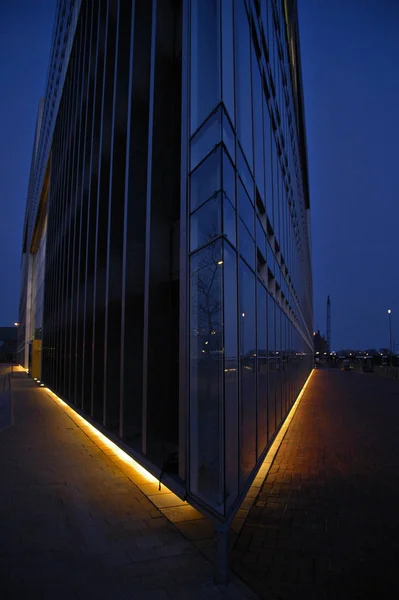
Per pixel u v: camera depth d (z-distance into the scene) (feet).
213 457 15.48
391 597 11.82
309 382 118.01
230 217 18.01
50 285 81.15
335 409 55.72
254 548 15.02
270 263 31.96
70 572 12.97
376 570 13.37
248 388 20.99
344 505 19.45
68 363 54.08
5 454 28.76
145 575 12.84
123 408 27.35
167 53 25.08
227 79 18.88
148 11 28.78
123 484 21.97
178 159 23.86
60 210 70.74
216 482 15.03
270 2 36.09
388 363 212.02
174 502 19.22
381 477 24.06
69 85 68.13
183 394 19.26
